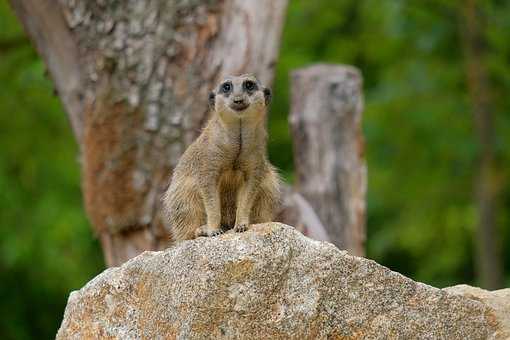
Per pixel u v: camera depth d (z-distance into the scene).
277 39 12.74
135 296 7.89
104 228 12.58
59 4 12.75
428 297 7.85
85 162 12.73
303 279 7.56
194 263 7.49
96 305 8.16
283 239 7.59
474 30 20.22
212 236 8.23
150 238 12.34
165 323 7.57
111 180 12.44
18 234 19.19
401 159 21.03
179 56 12.40
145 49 12.37
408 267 23.28
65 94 13.01
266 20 12.66
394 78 21.14
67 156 19.66
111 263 12.66
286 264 7.52
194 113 12.32
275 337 7.44
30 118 19.20
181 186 9.62
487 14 20.84
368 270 7.72
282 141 22.42
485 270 19.92
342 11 21.92
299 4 21.55
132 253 12.48
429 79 20.95
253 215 9.70
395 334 7.71
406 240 21.83
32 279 20.14
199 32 12.45
